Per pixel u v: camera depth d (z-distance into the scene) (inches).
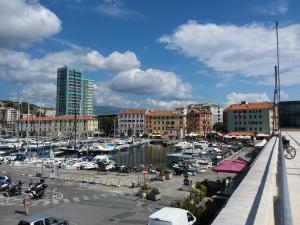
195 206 1053.8
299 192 367.9
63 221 1139.9
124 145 6151.6
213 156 4212.6
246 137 6491.1
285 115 2561.5
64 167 2984.7
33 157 3850.9
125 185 2032.5
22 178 2354.8
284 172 208.1
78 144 5708.7
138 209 1455.5
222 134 7322.8
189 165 3016.7
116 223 1246.3
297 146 1111.0
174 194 1747.0
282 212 123.6
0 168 2915.8
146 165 3846.0
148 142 7298.2
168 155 4714.6
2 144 5383.9
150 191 1660.9
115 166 3024.1
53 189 1913.1
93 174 2539.4
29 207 1509.6
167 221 812.0
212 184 1620.3
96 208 1478.8
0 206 1524.4
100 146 5241.1
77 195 1760.6
